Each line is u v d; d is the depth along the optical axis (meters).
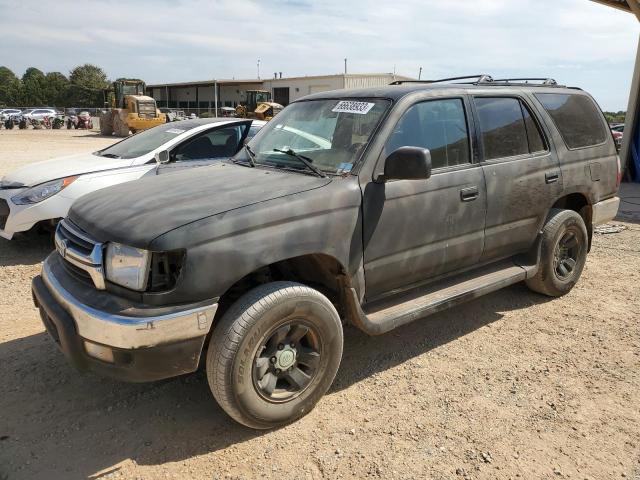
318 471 2.79
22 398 3.42
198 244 2.71
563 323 4.62
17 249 6.58
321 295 3.13
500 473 2.79
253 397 2.93
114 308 2.68
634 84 12.98
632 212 9.44
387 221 3.48
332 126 3.80
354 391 3.55
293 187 3.21
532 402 3.42
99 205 3.24
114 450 2.94
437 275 4.00
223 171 3.79
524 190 4.41
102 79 99.62
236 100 63.03
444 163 3.87
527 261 4.74
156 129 7.53
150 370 2.69
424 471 2.80
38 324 4.52
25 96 96.94
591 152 5.12
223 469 2.80
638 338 4.33
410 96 3.74
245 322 2.82
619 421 3.23
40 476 2.73
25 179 6.31
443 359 3.99
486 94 4.27
